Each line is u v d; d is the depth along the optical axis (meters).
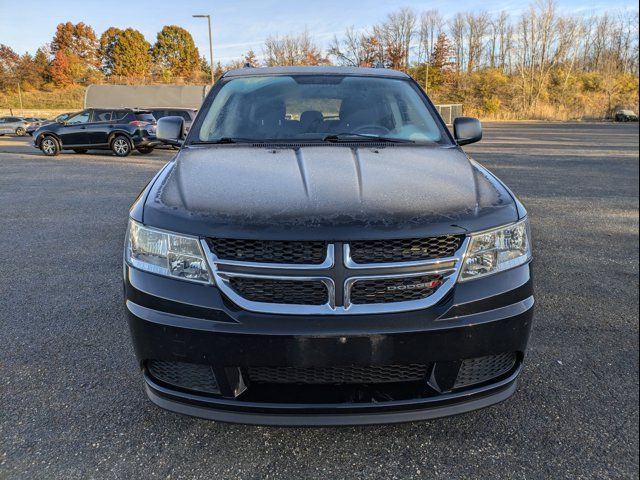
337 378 1.87
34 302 3.69
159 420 2.29
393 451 2.09
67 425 2.25
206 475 1.96
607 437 2.17
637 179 9.91
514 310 1.91
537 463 2.02
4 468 1.98
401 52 57.00
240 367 1.82
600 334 3.16
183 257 1.85
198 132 2.97
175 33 86.38
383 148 2.70
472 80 63.22
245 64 4.04
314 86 3.26
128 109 16.20
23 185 9.53
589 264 4.59
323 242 1.76
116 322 3.35
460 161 2.54
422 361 1.81
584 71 63.12
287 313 1.77
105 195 8.39
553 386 2.56
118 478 1.94
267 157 2.48
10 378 2.64
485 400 1.93
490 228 1.91
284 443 2.14
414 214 1.85
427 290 1.83
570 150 16.56
